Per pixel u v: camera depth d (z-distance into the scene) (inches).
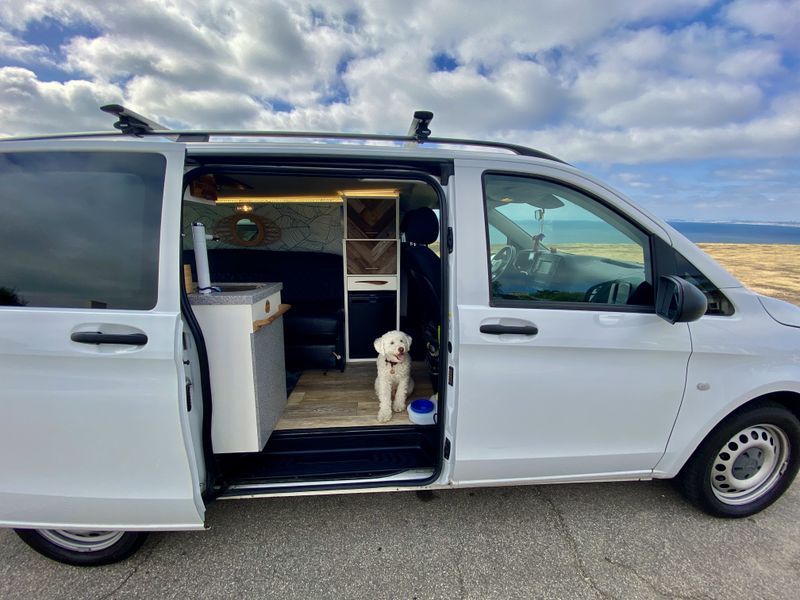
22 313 51.4
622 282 67.9
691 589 60.3
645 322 64.2
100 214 54.2
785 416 72.0
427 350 108.7
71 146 54.2
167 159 55.4
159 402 53.8
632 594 59.3
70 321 51.5
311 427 82.7
